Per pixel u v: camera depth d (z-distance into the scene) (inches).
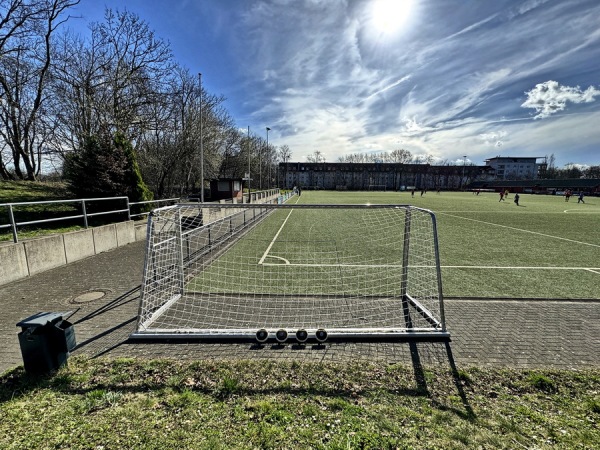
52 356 116.4
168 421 92.0
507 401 104.4
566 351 139.1
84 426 89.5
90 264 289.3
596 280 259.0
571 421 95.0
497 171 4758.9
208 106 1138.0
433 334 148.9
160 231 199.0
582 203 1302.9
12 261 235.1
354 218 697.0
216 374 117.2
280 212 807.1
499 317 176.4
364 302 201.5
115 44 787.4
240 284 239.5
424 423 92.4
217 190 940.6
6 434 86.0
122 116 722.2
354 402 102.0
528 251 377.4
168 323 165.2
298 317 175.5
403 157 4643.2
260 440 84.4
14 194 601.6
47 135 771.4
